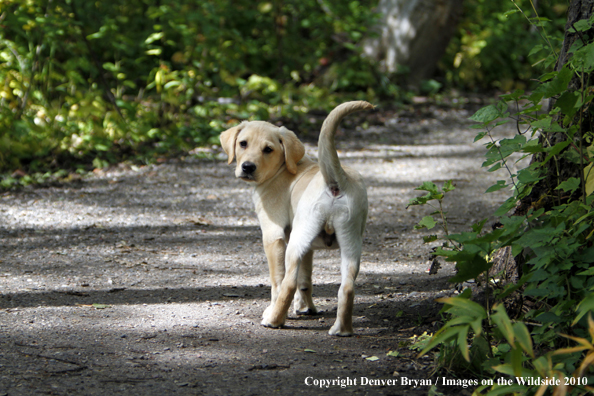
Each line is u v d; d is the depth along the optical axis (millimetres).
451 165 9492
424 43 14812
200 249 5855
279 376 3166
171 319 4043
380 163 9578
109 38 11586
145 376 3123
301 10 15672
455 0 14812
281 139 4223
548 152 3383
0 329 3701
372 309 4328
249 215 7129
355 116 12773
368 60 14461
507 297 3699
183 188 8125
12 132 8562
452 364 3189
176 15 11453
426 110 13562
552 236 2977
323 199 3777
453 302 2539
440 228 6613
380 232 6551
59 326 3812
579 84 3518
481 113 3250
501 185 3248
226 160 9531
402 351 3533
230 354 3471
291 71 15117
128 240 6055
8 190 7707
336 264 5531
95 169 8742
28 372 3096
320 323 4086
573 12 3691
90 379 3055
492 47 16953
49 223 6520
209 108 11461
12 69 9055
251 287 4812
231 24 14398
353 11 15695
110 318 4016
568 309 2938
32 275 4895
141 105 10938
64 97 10000
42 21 8961
